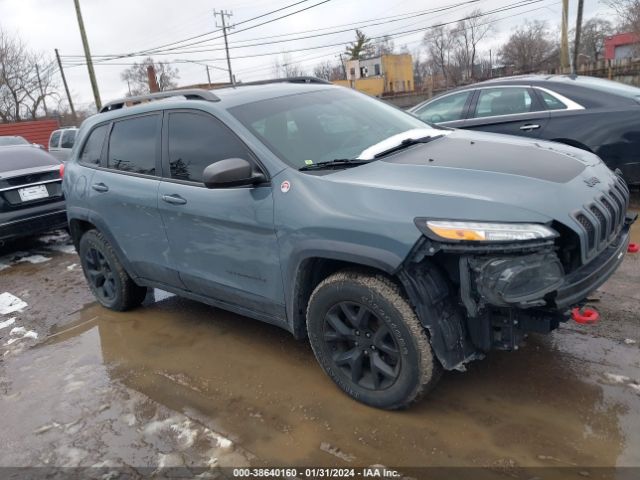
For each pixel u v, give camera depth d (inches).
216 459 107.8
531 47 2016.5
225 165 115.4
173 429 119.0
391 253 100.3
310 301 119.8
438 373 107.2
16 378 152.3
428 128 154.4
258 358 146.4
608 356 126.6
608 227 109.5
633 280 165.5
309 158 125.3
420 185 106.7
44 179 275.9
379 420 113.8
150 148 155.6
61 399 137.7
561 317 100.0
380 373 113.3
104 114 181.6
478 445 103.0
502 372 125.4
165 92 161.3
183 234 144.6
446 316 102.4
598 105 226.5
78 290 221.9
